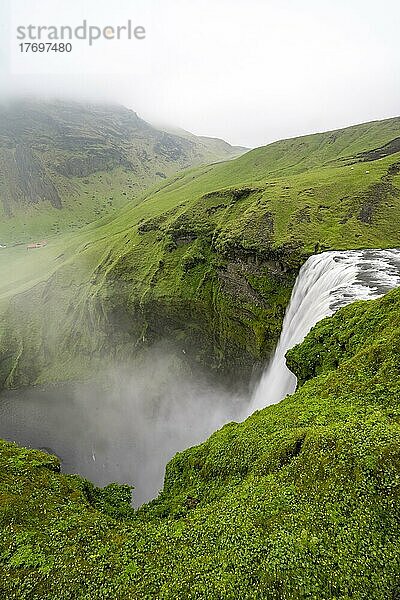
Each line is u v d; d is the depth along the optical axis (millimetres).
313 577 15562
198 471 27828
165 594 16594
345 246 65938
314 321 41219
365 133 148500
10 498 24297
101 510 26328
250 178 146750
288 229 76188
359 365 26969
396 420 21297
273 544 17016
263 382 63844
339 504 17688
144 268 108125
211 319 91250
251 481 21828
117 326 108938
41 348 120250
